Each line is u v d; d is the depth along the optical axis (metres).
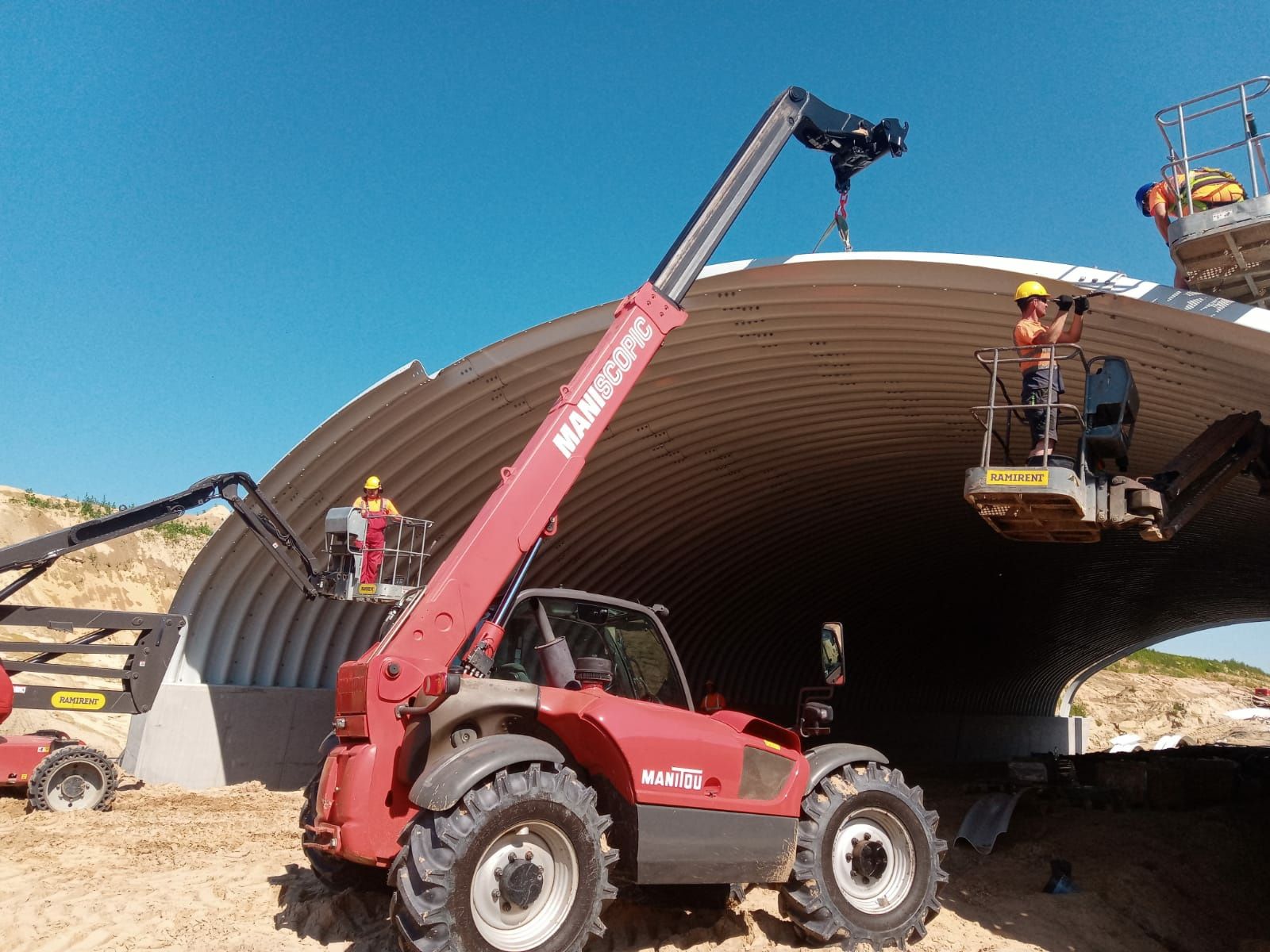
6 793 11.98
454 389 14.12
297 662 16.19
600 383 7.43
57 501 31.39
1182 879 10.21
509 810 5.49
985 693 38.41
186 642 15.13
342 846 5.73
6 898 7.17
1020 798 12.95
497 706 6.11
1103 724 49.59
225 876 8.03
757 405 15.36
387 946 6.14
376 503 12.86
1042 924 8.01
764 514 20.55
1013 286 9.84
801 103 9.35
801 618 26.88
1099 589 31.20
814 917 6.66
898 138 9.77
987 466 7.14
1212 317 8.30
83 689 11.55
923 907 7.04
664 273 8.28
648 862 6.03
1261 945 8.52
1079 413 7.20
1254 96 8.41
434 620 6.09
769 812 6.60
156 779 14.25
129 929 6.48
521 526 6.60
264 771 15.16
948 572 28.08
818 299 11.79
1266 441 8.80
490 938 5.38
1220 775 15.62
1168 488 7.66
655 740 6.18
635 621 7.20
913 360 12.88
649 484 17.69
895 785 7.21
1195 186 8.57
